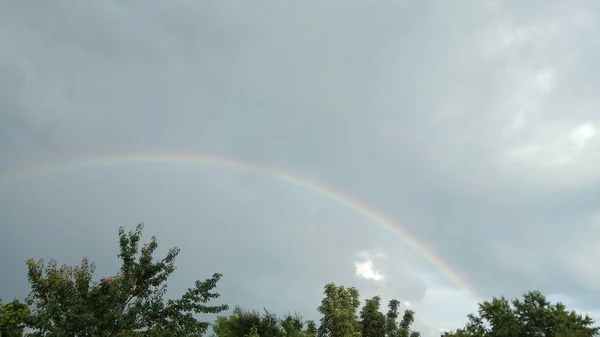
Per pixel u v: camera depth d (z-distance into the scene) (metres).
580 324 31.73
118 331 18.45
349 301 49.59
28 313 18.92
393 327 55.91
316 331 56.09
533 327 31.64
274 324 44.41
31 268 19.12
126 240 21.47
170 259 21.91
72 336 17.84
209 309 21.52
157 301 20.70
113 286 18.97
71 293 18.62
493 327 33.44
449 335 37.88
